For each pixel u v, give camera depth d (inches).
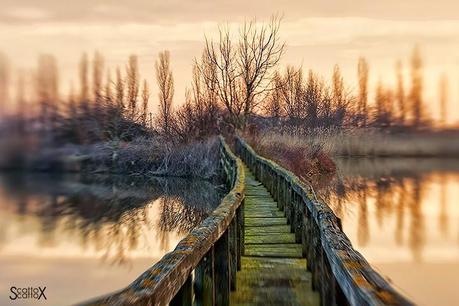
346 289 89.5
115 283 445.7
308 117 1697.8
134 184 1227.2
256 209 471.8
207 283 158.7
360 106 2224.4
